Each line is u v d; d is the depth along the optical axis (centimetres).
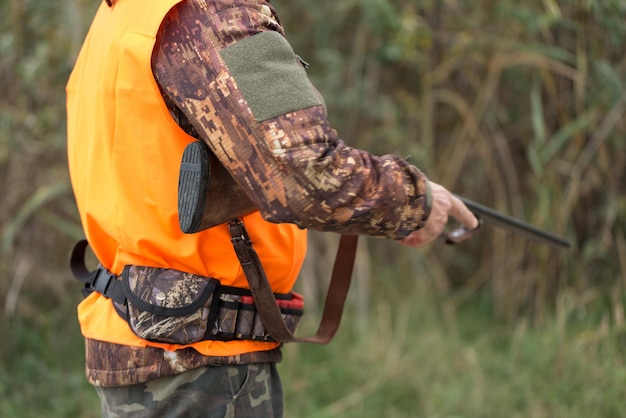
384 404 277
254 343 125
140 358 120
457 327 321
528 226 166
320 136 105
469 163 350
